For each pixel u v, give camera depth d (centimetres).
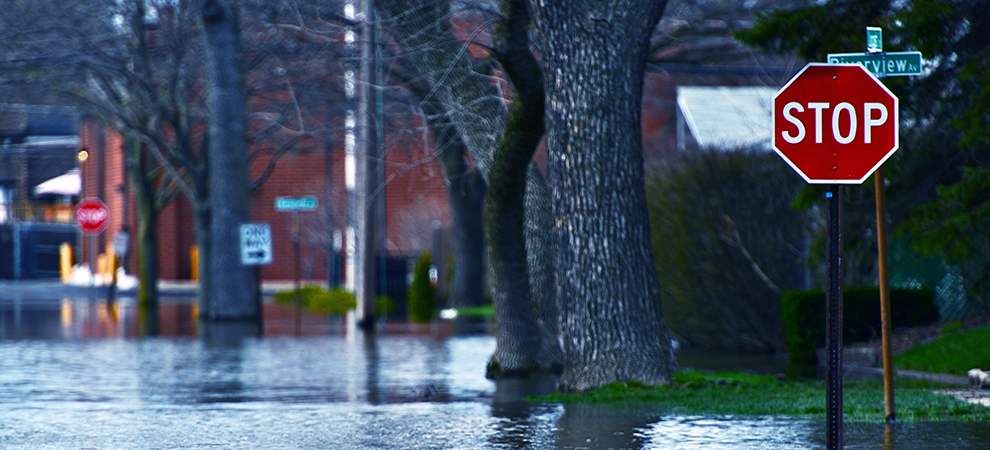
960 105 5731
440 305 14988
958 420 3959
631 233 4975
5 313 13588
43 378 6350
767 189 7344
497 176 5869
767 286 7369
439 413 4444
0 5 10506
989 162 5828
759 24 5844
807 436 3666
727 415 4197
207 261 12712
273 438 3828
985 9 5634
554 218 5072
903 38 5666
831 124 2752
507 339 6256
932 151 5831
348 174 15950
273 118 12175
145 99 11844
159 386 5928
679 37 8619
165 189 15225
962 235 5322
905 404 4297
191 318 12500
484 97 6025
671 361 5097
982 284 6016
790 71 7962
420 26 6081
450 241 15250
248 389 5772
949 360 5653
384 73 7838
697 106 10812
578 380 5025
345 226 16650
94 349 8400
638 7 4944
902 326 6775
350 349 8388
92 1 10894
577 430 3881
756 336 7431
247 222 11631
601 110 4925
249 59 11581
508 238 6122
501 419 4216
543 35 4991
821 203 6069
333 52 8388
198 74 12450
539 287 6462
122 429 4075
